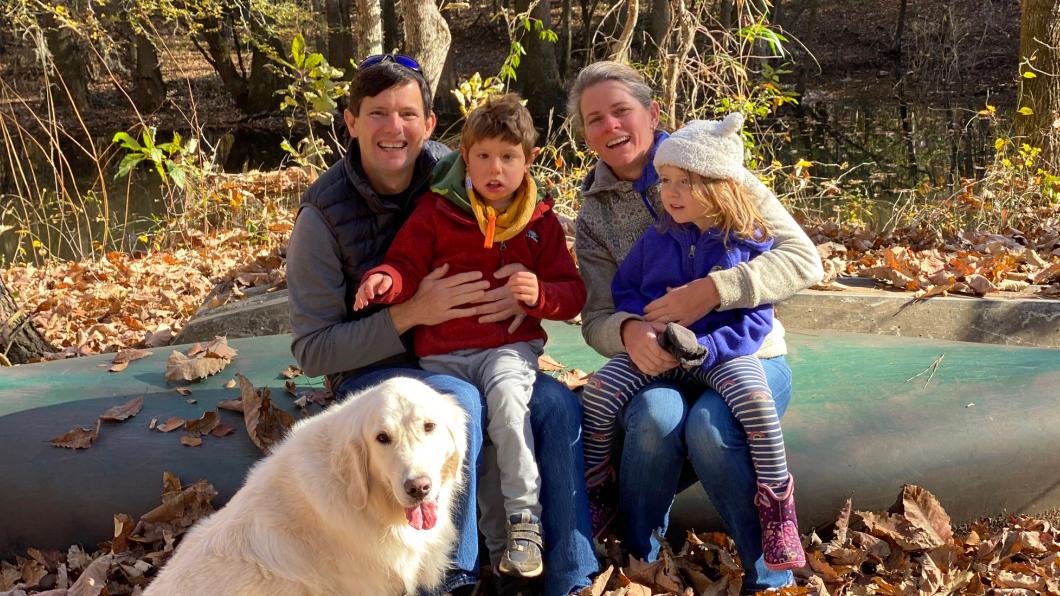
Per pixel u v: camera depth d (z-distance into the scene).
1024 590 3.44
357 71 3.71
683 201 3.48
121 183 18.14
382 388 2.84
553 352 4.71
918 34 27.45
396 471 2.70
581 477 3.39
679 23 8.84
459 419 2.97
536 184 3.68
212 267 8.34
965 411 3.90
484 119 3.42
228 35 26.84
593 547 3.38
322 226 3.66
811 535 3.76
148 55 26.59
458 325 3.54
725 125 3.47
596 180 3.92
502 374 3.41
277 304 5.71
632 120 3.80
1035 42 11.53
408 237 3.60
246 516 2.97
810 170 16.80
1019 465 3.83
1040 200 8.95
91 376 4.43
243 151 23.91
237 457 3.83
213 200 9.93
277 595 2.88
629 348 3.51
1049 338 5.18
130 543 3.72
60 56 24.16
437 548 3.18
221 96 29.02
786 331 4.96
